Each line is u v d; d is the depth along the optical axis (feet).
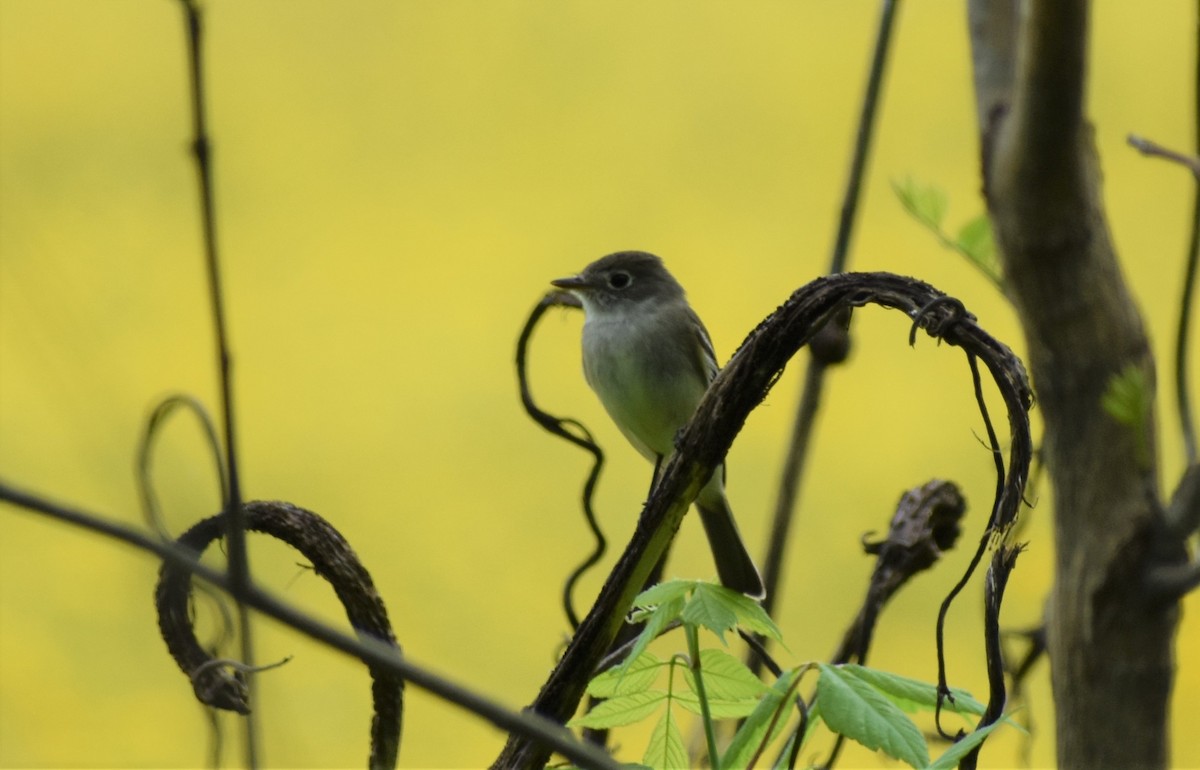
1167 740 12.44
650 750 10.94
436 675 7.59
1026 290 12.55
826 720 9.97
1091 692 12.41
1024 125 12.15
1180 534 12.12
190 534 10.31
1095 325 12.36
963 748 9.34
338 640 7.41
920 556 13.15
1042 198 12.23
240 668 10.12
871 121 16.47
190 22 7.95
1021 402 9.74
